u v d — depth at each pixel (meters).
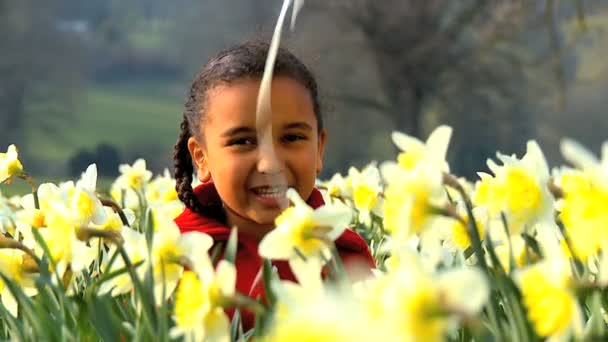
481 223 2.64
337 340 1.26
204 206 3.34
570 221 2.11
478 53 37.12
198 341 1.89
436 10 40.75
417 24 40.94
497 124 43.66
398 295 1.36
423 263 1.88
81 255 2.46
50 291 2.45
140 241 2.26
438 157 1.97
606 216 1.75
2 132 60.97
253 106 3.08
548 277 1.65
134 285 2.20
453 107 41.38
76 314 2.29
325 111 3.83
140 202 4.48
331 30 40.81
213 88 3.16
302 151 3.12
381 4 40.88
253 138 3.09
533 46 37.06
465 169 47.03
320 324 1.26
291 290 1.67
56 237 2.45
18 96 60.66
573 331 1.85
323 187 4.79
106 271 2.20
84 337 2.30
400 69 40.25
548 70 36.72
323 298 1.33
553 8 14.67
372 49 40.84
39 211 2.94
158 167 81.06
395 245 1.98
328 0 40.78
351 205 4.58
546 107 48.09
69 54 63.72
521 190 2.13
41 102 62.53
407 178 1.96
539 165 2.15
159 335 2.07
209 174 3.34
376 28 40.72
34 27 60.91
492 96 41.50
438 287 1.36
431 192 1.94
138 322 2.17
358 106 42.62
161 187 5.35
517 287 2.02
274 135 3.09
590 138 53.53
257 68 3.11
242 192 3.09
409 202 1.94
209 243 2.18
